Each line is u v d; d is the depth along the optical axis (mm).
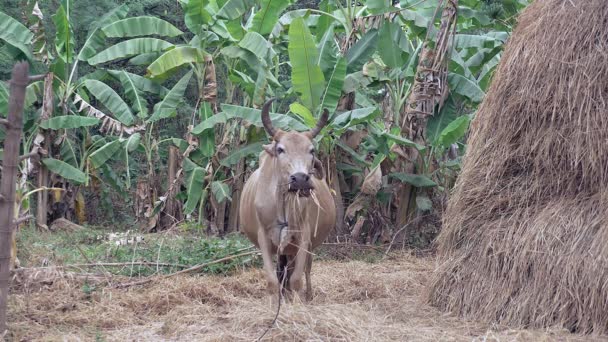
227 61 15891
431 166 14734
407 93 14656
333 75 13141
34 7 15859
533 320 7066
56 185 16672
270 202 7555
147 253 10953
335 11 15875
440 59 13523
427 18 14781
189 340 6605
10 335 6625
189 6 14891
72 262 10305
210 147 15938
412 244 14258
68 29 15766
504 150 7840
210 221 16469
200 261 10398
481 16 14234
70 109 16859
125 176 20109
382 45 14133
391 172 14727
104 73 16656
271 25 14734
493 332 6824
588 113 7211
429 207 14164
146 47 15578
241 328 6805
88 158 16562
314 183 7906
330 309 7148
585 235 7047
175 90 15898
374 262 12398
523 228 7496
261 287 9102
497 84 7984
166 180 19328
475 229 7918
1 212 6301
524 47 7770
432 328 7105
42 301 7879
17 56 15508
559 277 7023
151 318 7645
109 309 7777
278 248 7613
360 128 14906
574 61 7359
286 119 13773
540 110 7543
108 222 18812
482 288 7555
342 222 14477
